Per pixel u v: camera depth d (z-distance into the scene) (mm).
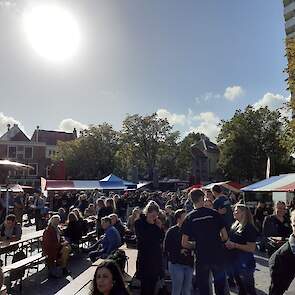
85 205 23281
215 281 6531
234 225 7504
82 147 64875
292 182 17312
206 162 81062
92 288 4047
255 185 19000
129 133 65062
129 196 32156
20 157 68312
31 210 27656
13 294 9211
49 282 10531
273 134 51844
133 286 7594
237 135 52625
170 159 68000
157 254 6727
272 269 5023
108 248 9680
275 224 11344
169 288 8234
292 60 25484
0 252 10961
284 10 70625
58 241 11172
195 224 6121
